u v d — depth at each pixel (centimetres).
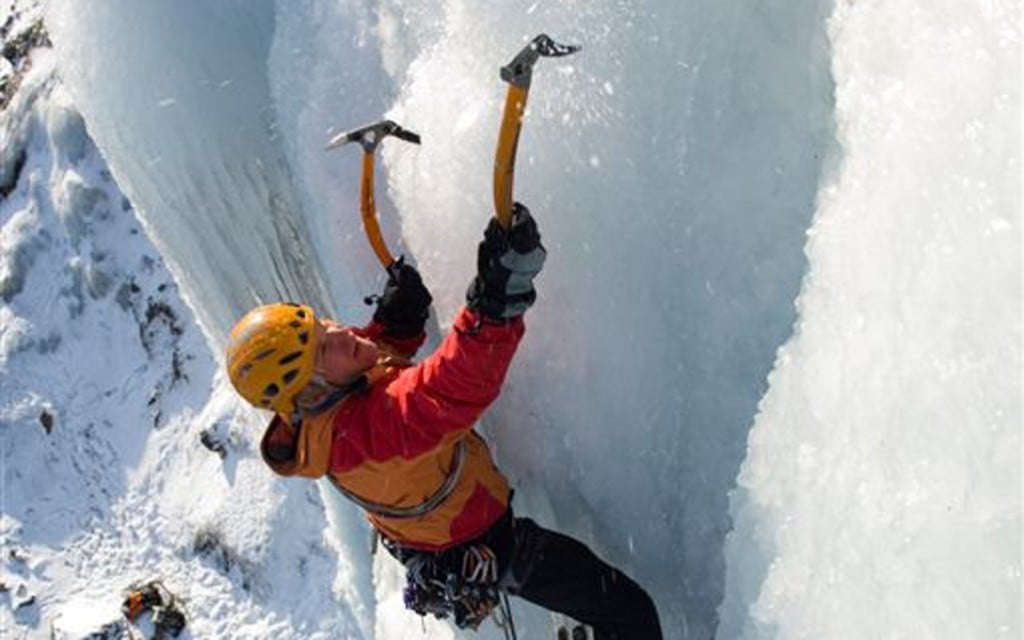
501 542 281
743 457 278
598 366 294
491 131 299
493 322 247
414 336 292
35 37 925
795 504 244
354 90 354
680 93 277
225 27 416
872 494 226
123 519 762
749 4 270
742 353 277
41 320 846
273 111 404
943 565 210
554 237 293
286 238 418
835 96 256
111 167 502
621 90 281
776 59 269
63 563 768
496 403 315
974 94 219
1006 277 209
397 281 290
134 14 432
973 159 217
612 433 297
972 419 210
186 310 790
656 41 278
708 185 277
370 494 269
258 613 675
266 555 681
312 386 258
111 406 802
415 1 334
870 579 223
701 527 288
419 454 256
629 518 301
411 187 322
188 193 454
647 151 281
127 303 819
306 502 679
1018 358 205
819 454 240
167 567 729
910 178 228
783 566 244
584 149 287
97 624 717
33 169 873
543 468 313
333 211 355
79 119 859
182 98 428
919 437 219
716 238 277
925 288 222
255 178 421
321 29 363
